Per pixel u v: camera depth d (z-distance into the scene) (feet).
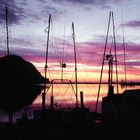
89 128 57.16
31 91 239.50
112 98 74.02
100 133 55.83
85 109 73.56
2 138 58.90
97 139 55.67
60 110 73.56
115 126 57.82
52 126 62.03
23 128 62.59
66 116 66.33
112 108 69.36
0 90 215.92
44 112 74.64
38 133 59.52
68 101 123.34
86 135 56.18
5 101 164.76
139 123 60.59
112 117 69.05
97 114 73.15
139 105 65.62
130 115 65.98
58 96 154.61
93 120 68.80
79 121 63.41
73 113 68.08
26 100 174.29
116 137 55.16
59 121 65.10
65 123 62.39
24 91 233.55
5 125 66.33
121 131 55.67
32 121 67.77
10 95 197.26
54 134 58.54
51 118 67.26
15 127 63.72
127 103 67.62
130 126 57.88
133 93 68.44
